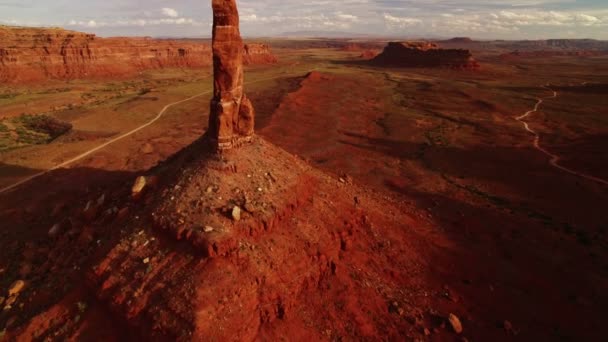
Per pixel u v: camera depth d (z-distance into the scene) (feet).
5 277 72.02
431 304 69.51
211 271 53.88
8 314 59.93
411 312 66.08
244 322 51.85
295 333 55.57
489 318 68.95
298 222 70.33
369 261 75.31
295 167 84.07
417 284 74.18
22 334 54.08
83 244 68.23
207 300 50.57
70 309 55.77
